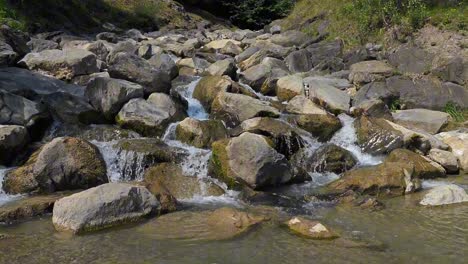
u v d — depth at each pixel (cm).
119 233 839
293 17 2634
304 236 825
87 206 861
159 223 881
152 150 1140
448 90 1532
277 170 1069
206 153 1153
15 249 780
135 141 1184
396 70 1681
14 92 1298
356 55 1834
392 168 1095
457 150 1244
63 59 1555
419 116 1415
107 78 1348
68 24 2423
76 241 809
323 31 2211
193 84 1609
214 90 1460
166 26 2973
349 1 2228
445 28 1767
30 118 1210
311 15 2478
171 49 2139
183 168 1129
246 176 1051
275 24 2712
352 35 2030
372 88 1545
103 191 889
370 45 1873
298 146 1249
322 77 1695
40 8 2339
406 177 1075
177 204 981
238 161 1069
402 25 1842
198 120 1252
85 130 1260
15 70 1487
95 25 2584
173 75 1694
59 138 1083
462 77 1572
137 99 1328
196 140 1216
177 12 3145
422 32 1792
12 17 2100
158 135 1275
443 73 1599
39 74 1495
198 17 3316
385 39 1866
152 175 1091
